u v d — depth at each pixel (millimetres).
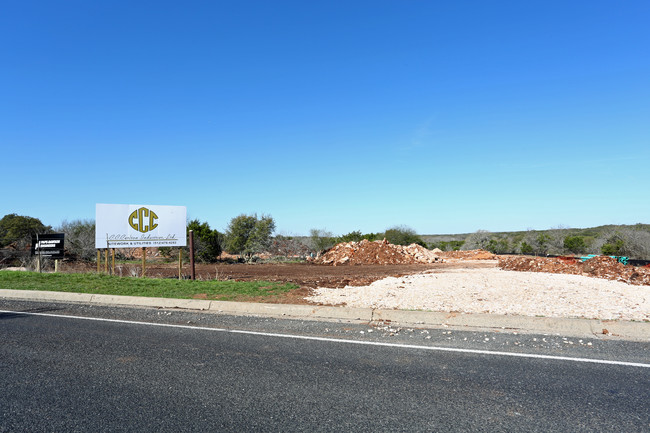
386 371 5348
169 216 15258
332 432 3727
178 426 3840
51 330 7613
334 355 6027
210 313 9117
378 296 10133
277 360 5809
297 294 10750
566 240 42969
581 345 6434
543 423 3904
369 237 41594
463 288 10891
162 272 19828
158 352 6195
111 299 10562
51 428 3793
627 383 4887
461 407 4254
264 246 32125
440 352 6145
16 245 26641
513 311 8312
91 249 25484
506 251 47375
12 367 5516
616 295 9859
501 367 5477
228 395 4570
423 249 30547
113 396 4543
